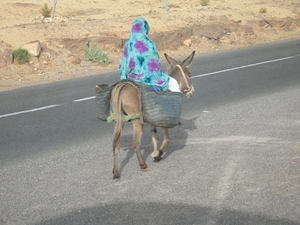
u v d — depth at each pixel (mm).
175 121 8078
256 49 23312
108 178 8094
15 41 19828
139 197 7305
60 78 17156
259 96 13789
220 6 31734
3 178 8156
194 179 7938
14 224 6555
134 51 8047
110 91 8078
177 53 22328
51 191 7598
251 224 6406
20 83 16469
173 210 6840
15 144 9977
